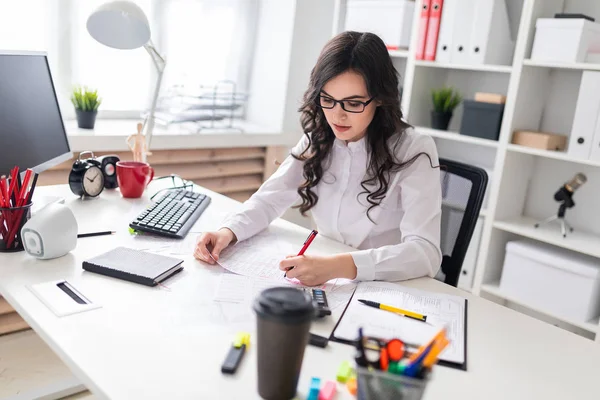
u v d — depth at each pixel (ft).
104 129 7.41
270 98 9.45
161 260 3.63
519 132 7.57
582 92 6.81
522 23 7.21
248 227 4.42
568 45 6.91
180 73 8.69
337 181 4.88
